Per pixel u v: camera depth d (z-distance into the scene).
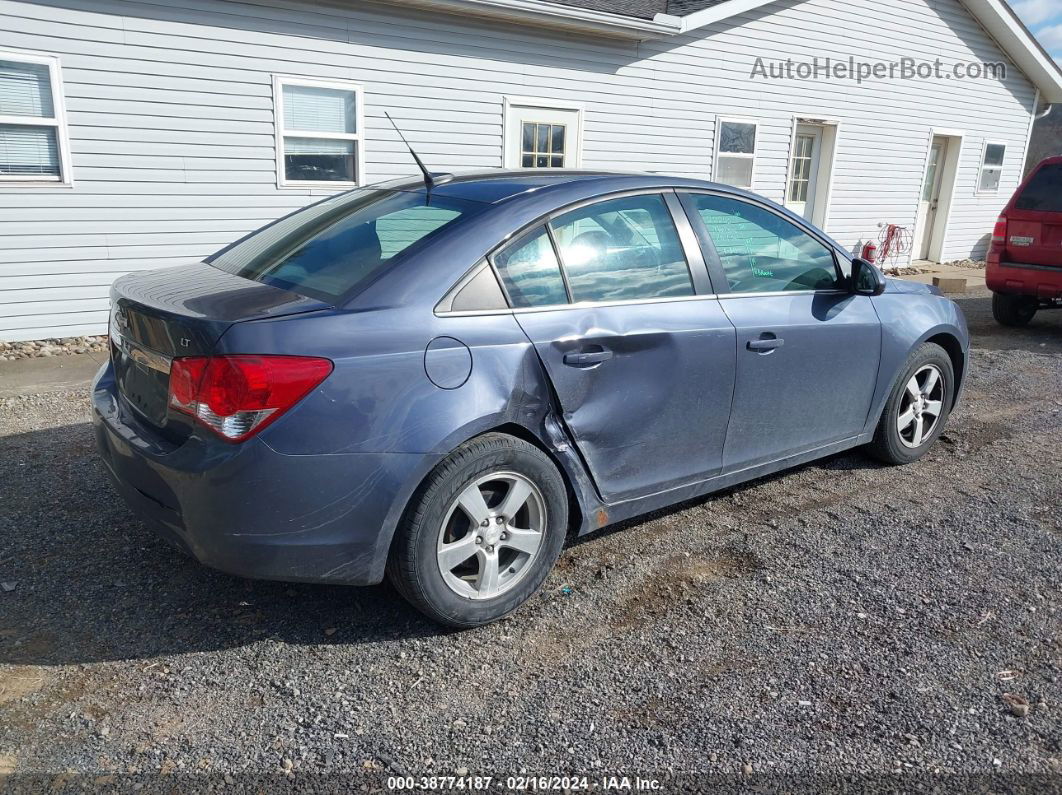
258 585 3.21
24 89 7.08
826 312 3.87
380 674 2.70
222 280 3.07
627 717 2.51
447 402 2.71
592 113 10.33
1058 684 2.69
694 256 3.45
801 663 2.78
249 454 2.46
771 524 3.85
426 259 2.82
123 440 2.75
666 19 9.99
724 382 3.48
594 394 3.09
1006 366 7.11
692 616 3.07
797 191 13.04
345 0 8.34
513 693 2.62
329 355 2.54
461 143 9.44
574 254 3.13
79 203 7.49
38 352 7.33
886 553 3.58
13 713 2.45
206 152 7.99
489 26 9.27
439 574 2.80
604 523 3.29
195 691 2.58
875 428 4.39
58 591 3.12
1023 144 15.97
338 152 8.77
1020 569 3.46
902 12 13.08
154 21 7.47
